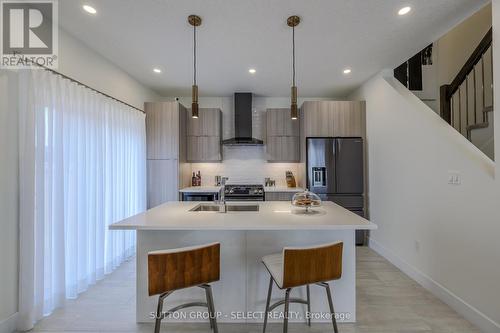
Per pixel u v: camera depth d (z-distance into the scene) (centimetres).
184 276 169
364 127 429
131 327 211
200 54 313
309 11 228
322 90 465
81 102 267
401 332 205
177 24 247
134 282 292
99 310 235
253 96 499
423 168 281
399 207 328
